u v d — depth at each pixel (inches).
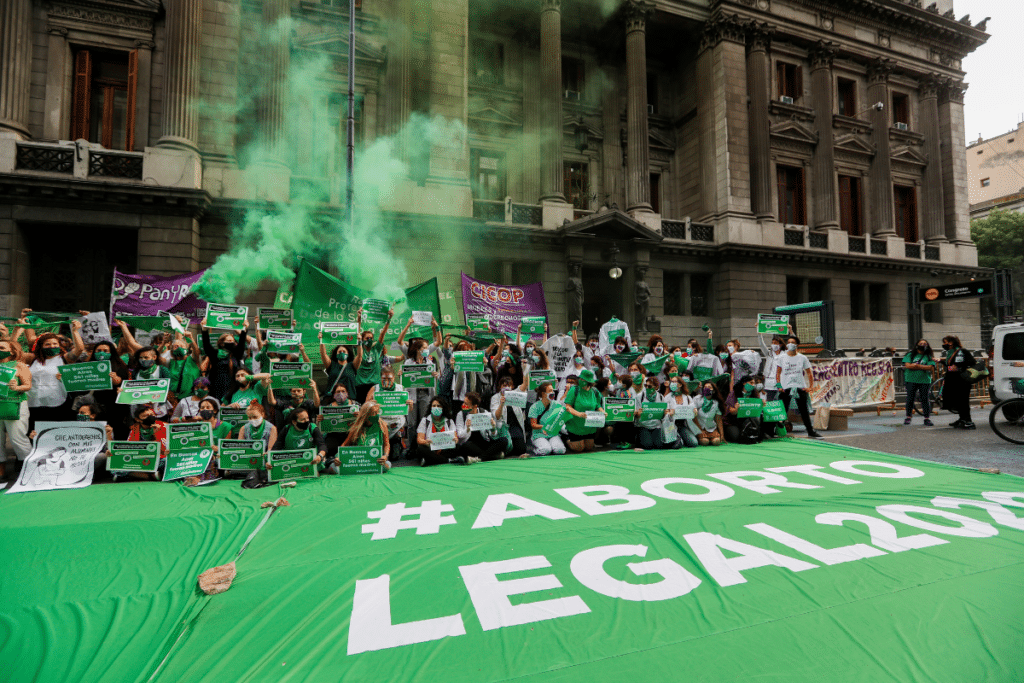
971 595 125.5
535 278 774.5
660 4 849.5
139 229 558.6
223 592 130.2
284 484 234.1
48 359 262.7
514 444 310.5
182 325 330.0
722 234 857.5
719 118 872.9
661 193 952.9
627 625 114.4
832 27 960.3
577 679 96.2
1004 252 1624.0
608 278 889.5
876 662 100.2
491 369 349.7
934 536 161.9
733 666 99.3
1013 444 311.3
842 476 237.8
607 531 168.7
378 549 156.6
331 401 289.7
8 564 148.8
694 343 478.6
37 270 572.4
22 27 555.8
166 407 279.0
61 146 544.4
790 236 893.2
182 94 580.4
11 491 222.5
